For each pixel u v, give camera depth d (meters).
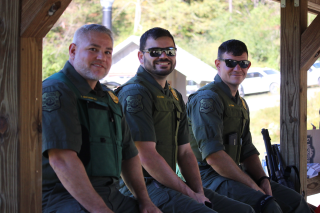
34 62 1.54
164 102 2.51
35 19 1.46
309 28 3.21
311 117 13.62
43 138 1.76
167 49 2.55
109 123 2.03
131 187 2.17
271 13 22.36
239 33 22.39
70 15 20.00
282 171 3.28
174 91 2.76
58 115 1.78
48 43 19.62
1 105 1.52
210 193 2.55
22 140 1.51
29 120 1.53
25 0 1.47
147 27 22.47
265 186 2.94
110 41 2.07
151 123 2.39
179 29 22.75
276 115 14.73
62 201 1.81
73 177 1.74
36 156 1.55
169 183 2.31
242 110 3.02
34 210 1.55
